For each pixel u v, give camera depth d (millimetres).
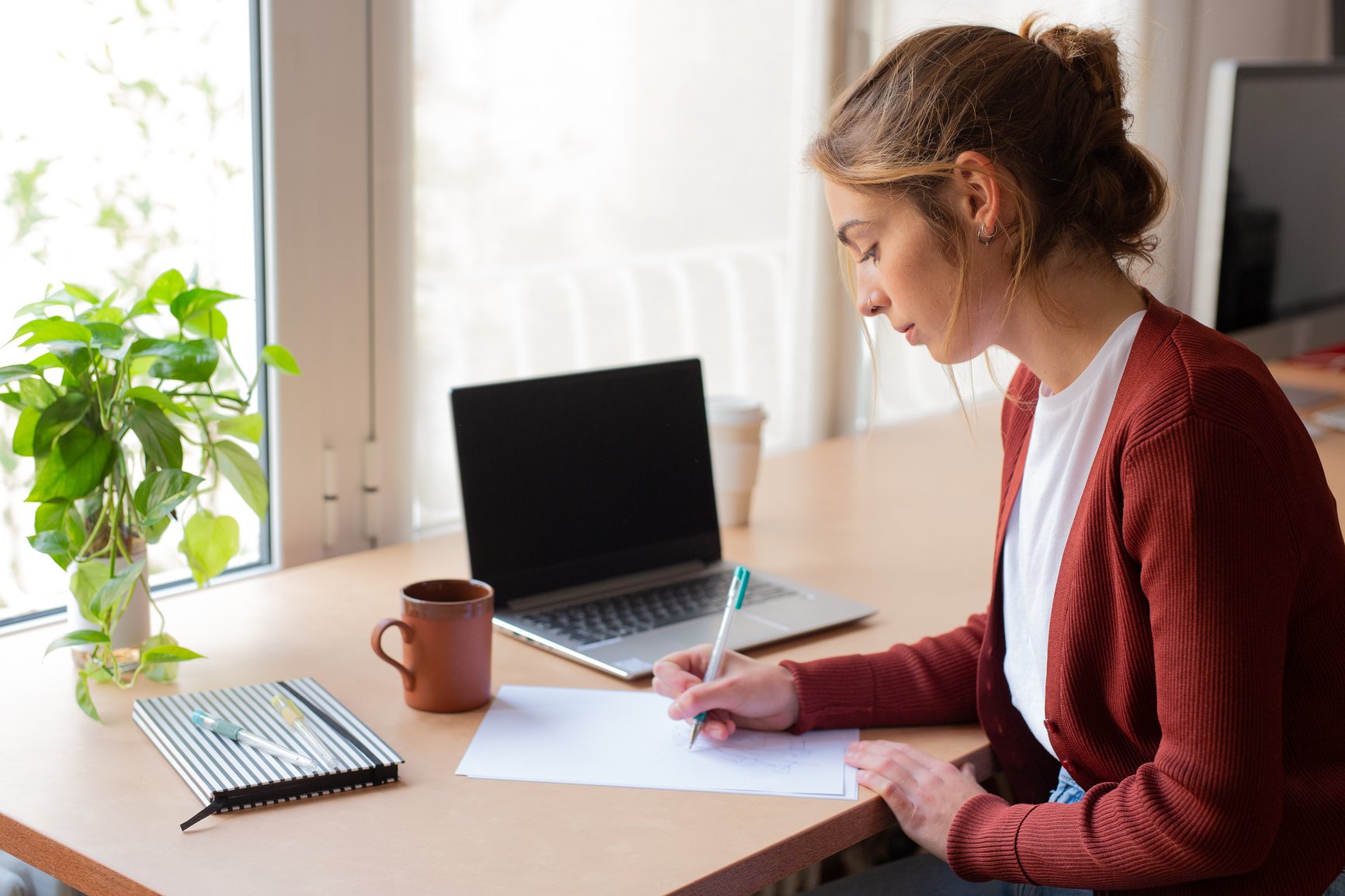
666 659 1182
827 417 2301
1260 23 3338
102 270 1401
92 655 1163
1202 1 3041
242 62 1466
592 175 1870
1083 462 994
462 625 1112
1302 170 2363
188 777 972
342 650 1271
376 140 1575
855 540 1680
